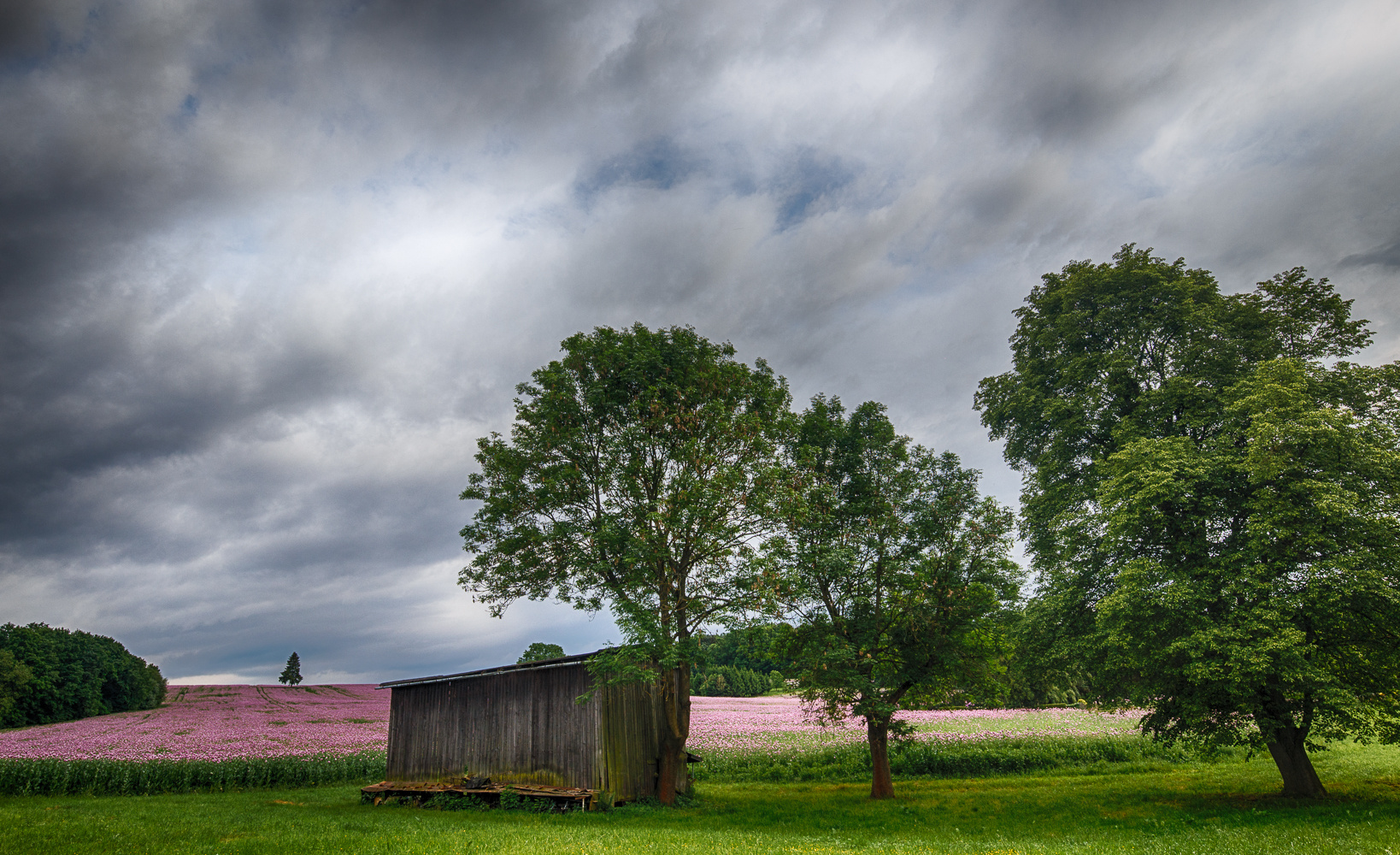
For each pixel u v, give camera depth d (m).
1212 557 20.22
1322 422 18.66
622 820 19.78
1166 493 19.77
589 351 25.05
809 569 24.16
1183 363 25.31
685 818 20.12
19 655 80.44
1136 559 20.81
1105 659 22.69
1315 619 18.98
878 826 18.44
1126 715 42.88
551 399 24.38
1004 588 24.50
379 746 38.59
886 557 25.28
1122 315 27.38
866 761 31.12
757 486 22.80
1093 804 21.02
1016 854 12.65
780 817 20.27
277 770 31.69
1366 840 13.00
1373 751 30.31
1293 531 18.70
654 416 23.89
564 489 23.75
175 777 29.64
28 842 13.10
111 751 35.59
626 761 23.73
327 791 29.67
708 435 23.50
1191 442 21.69
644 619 20.42
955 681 24.94
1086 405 26.48
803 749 34.75
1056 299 29.86
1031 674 26.56
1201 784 23.88
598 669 21.17
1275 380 20.53
